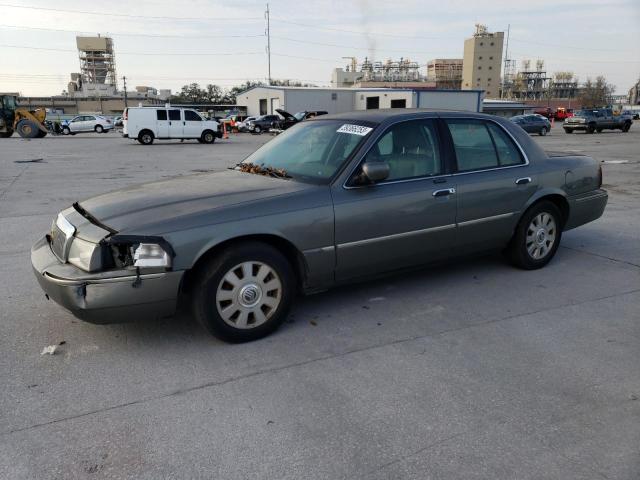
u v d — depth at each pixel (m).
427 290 4.84
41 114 36.25
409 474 2.45
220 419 2.87
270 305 3.83
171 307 3.50
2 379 3.26
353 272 4.18
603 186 11.53
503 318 4.23
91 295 3.30
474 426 2.81
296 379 3.28
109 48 133.12
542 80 151.25
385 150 4.26
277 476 2.44
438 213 4.48
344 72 132.25
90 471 2.47
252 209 3.67
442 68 162.25
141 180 12.69
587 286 4.97
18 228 7.31
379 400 3.05
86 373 3.34
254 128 44.75
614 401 3.05
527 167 5.11
